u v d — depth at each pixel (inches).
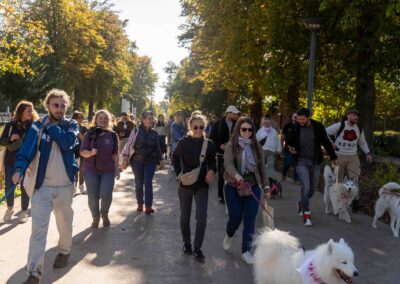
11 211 309.7
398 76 718.5
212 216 357.4
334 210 356.5
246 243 243.1
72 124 213.5
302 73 733.9
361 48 629.0
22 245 258.2
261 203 236.4
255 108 1023.6
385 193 322.0
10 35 820.0
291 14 632.4
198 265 236.7
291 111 832.9
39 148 202.2
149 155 362.3
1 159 301.6
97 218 312.3
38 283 201.2
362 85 645.3
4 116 1608.0
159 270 227.5
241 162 242.7
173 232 304.5
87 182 307.9
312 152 337.4
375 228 328.2
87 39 1690.5
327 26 646.5
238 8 751.1
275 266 176.1
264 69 739.4
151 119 362.3
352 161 377.1
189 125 249.0
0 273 214.4
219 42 787.4
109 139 310.5
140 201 369.4
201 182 246.7
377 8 573.0
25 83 1512.1
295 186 537.6
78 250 257.8
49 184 205.8
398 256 261.3
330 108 977.5
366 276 227.5
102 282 208.2
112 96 2165.4
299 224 338.0
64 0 1601.9
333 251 155.5
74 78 1681.8
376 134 1068.5
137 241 280.1
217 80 1024.2
